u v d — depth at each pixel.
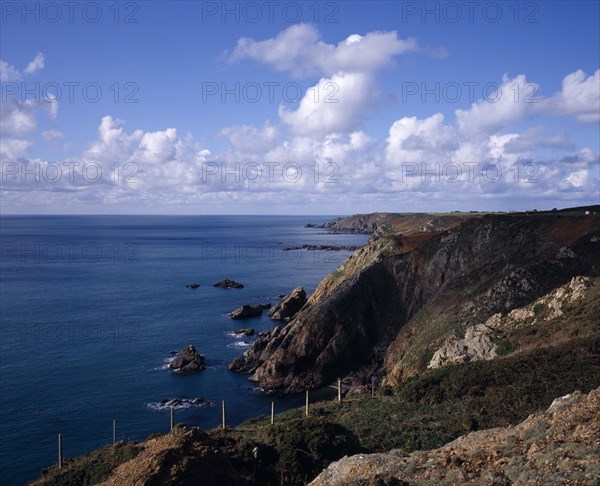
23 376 62.19
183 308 102.00
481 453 16.81
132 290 121.56
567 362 37.12
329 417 37.72
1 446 45.16
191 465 18.84
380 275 79.00
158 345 76.38
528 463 14.66
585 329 42.25
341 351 68.94
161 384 61.34
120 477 19.23
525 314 53.44
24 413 51.88
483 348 48.47
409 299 76.62
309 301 95.00
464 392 38.28
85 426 49.34
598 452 13.96
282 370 66.12
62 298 110.50
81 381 61.16
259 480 26.45
